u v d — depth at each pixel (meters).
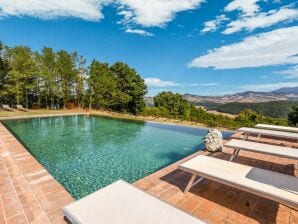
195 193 3.54
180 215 2.11
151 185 3.83
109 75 26.00
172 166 4.88
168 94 31.19
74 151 8.07
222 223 2.76
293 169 4.88
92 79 24.31
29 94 23.83
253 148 4.83
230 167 3.47
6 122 13.85
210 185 3.84
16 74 19.69
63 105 26.50
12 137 8.06
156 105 31.67
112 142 9.81
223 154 6.06
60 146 8.78
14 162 5.00
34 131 11.82
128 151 8.26
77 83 24.95
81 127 13.77
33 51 21.91
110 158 7.27
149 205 2.28
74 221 2.03
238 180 2.97
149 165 6.56
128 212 2.14
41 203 3.13
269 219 2.85
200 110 21.12
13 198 3.27
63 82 24.06
